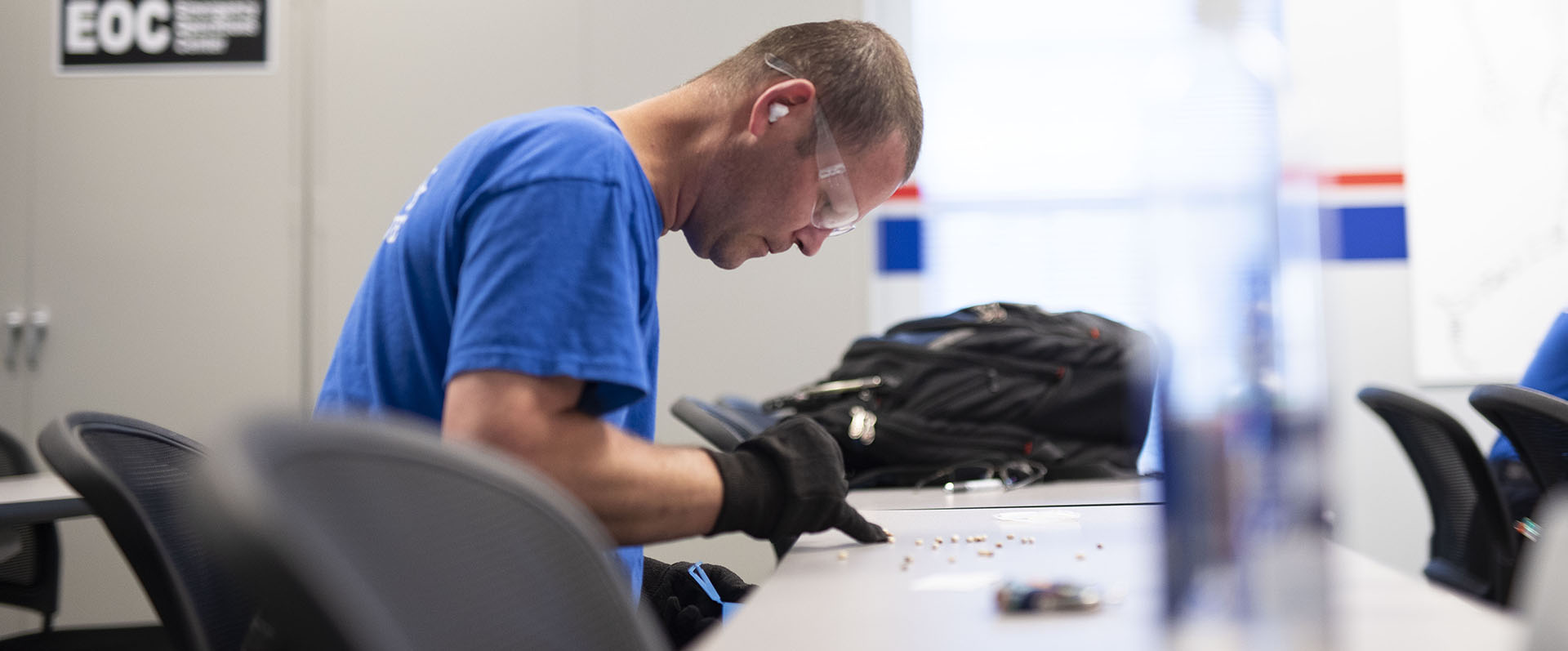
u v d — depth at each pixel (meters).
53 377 3.55
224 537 0.27
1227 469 0.41
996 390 1.80
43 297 3.57
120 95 3.58
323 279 3.55
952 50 3.73
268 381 3.54
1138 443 1.78
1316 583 0.40
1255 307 0.41
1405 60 3.59
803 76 1.04
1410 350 3.59
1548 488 1.71
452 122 3.56
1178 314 0.42
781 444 0.92
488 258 0.86
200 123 3.57
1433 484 2.10
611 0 3.56
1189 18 0.42
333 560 0.29
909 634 0.53
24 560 2.38
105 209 3.57
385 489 0.35
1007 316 1.99
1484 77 3.57
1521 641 0.26
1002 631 0.52
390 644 0.29
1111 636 0.50
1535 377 2.13
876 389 1.82
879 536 0.91
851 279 3.50
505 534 0.39
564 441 0.82
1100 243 3.67
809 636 0.54
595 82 3.56
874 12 3.73
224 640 0.90
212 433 0.31
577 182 0.89
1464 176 3.57
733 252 1.12
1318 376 0.41
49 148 3.58
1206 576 0.40
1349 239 3.61
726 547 3.33
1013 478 1.72
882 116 1.06
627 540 0.84
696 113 1.07
